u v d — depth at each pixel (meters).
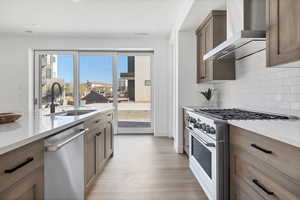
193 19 3.53
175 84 4.52
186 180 2.73
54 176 1.41
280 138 1.02
